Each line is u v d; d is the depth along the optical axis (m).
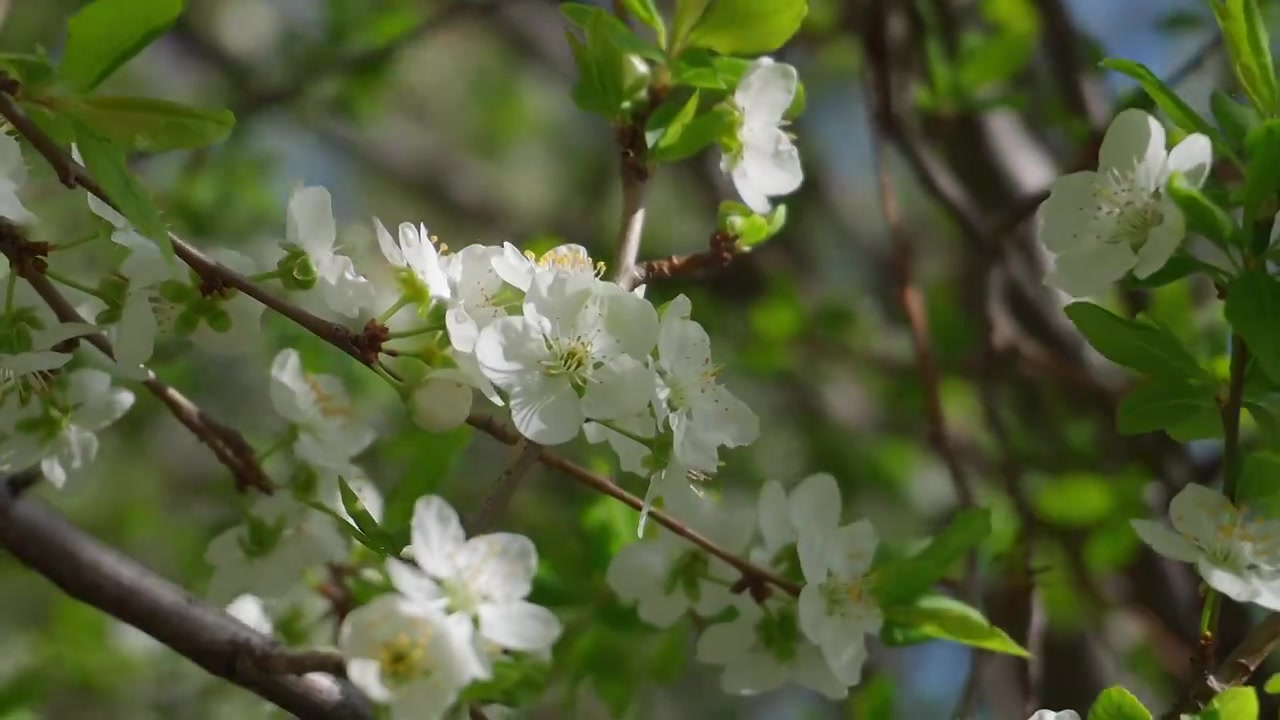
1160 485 1.03
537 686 0.82
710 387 0.80
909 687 1.08
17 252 0.80
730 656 0.84
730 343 1.26
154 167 1.11
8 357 0.80
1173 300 0.96
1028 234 1.17
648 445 0.80
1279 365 0.79
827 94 1.59
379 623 0.77
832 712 1.02
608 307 0.80
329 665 0.79
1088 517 1.00
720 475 1.18
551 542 0.91
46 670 1.07
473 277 0.80
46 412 0.82
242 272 0.82
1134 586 1.04
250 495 0.84
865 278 1.54
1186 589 1.04
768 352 1.23
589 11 0.83
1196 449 1.06
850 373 1.32
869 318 1.35
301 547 0.84
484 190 1.81
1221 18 0.82
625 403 0.79
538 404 0.79
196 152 1.10
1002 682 0.95
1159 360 0.82
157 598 0.81
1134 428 0.83
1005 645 0.82
